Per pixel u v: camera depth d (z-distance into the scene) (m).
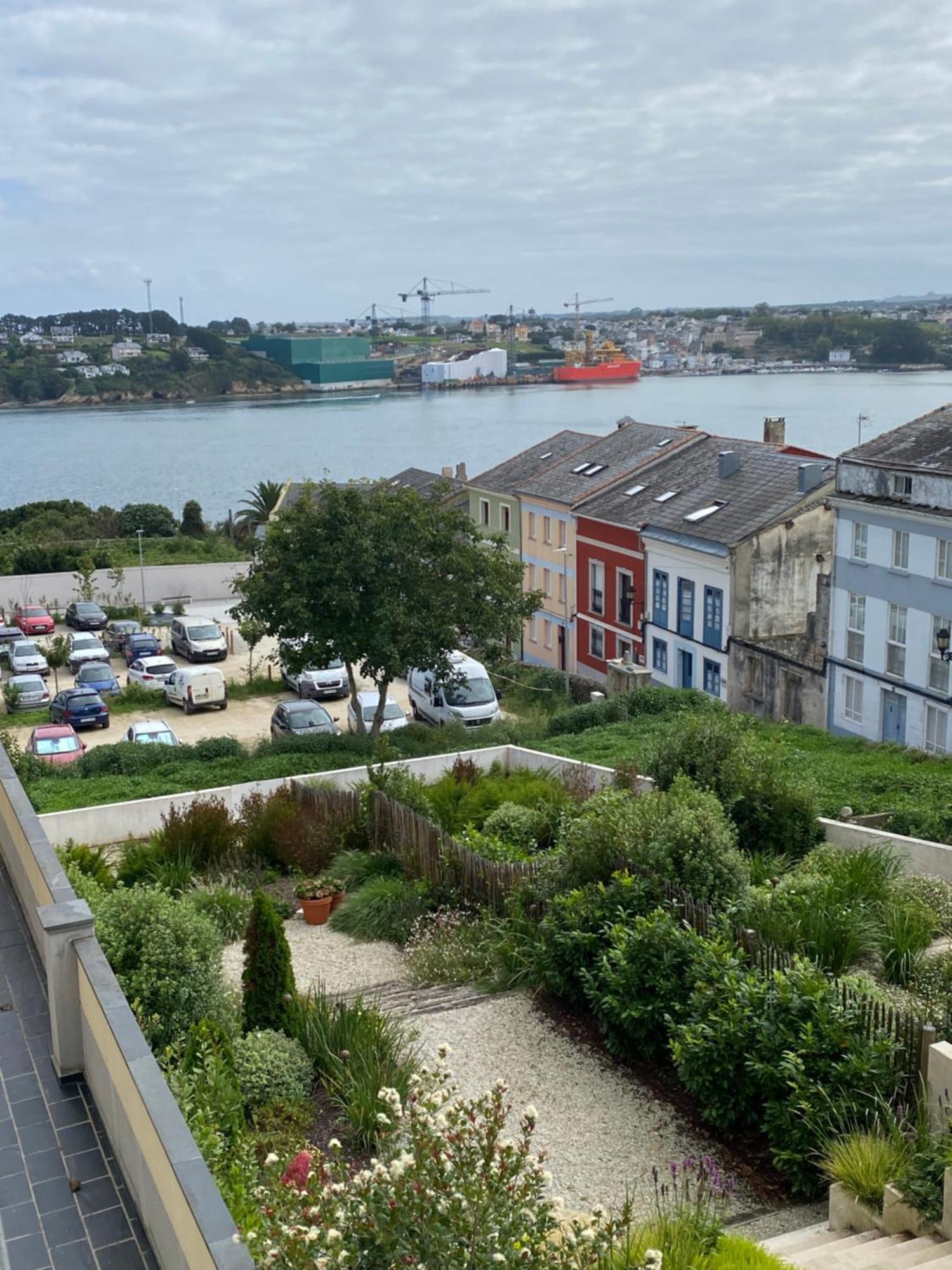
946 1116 7.63
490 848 15.62
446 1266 5.05
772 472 35.16
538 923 12.76
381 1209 5.23
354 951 14.10
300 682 36.19
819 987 9.18
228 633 44.16
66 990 7.98
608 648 39.56
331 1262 5.09
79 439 187.75
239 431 196.50
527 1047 10.83
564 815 16.50
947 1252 6.70
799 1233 7.73
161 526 66.00
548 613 43.66
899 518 26.08
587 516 39.28
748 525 32.34
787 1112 8.54
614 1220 5.94
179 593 54.91
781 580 32.28
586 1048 10.79
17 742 29.19
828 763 21.25
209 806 17.70
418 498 27.34
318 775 20.58
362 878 15.98
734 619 32.19
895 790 18.84
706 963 9.90
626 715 27.03
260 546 27.11
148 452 166.00
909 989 10.65
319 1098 9.69
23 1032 8.64
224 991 10.73
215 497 120.19
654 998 10.27
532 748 23.47
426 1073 6.46
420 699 31.98
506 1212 5.31
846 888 12.74
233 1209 6.52
